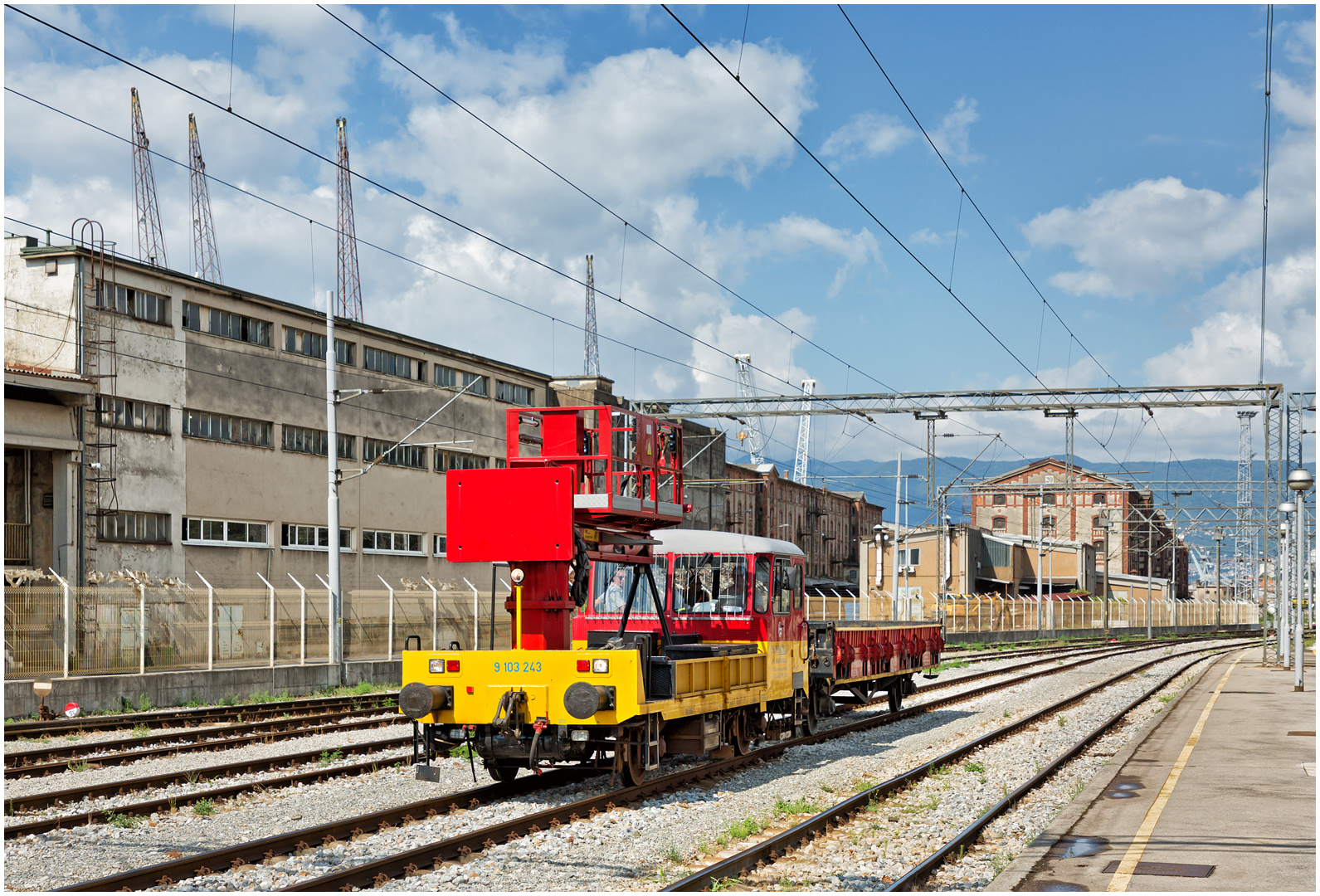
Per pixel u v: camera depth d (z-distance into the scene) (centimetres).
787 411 3872
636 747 1231
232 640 2666
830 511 10325
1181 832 1000
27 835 1013
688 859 949
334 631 2788
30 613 2217
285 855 931
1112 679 3192
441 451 4556
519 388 5078
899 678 2331
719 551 1573
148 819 1091
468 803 1159
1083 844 959
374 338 4203
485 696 1198
